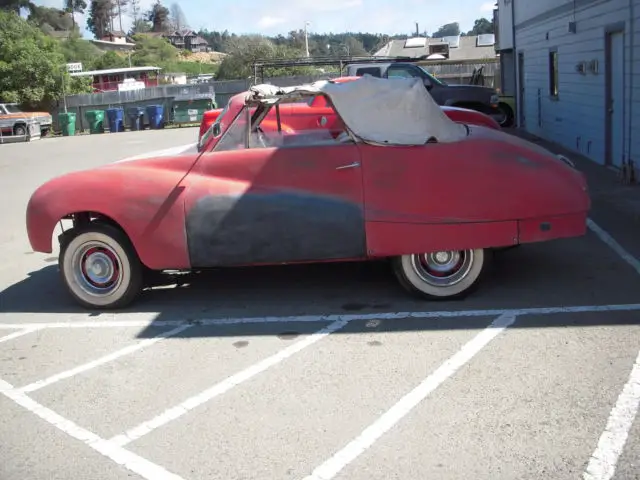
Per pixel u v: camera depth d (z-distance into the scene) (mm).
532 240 5594
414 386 4340
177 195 5812
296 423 3986
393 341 5086
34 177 17078
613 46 11320
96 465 3705
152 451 3803
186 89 36250
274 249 5762
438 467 3457
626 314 5316
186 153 6117
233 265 5852
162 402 4379
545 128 16594
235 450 3746
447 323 5363
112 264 6148
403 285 5863
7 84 37469
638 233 7719
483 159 5559
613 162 11641
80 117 37594
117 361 5082
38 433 4098
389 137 5617
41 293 7004
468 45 58500
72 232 6133
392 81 5824
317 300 6148
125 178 5957
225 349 5172
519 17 19484
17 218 11445
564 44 14352
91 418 4238
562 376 4332
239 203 5723
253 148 5844
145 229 5875
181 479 3518
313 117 6914
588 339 4875
